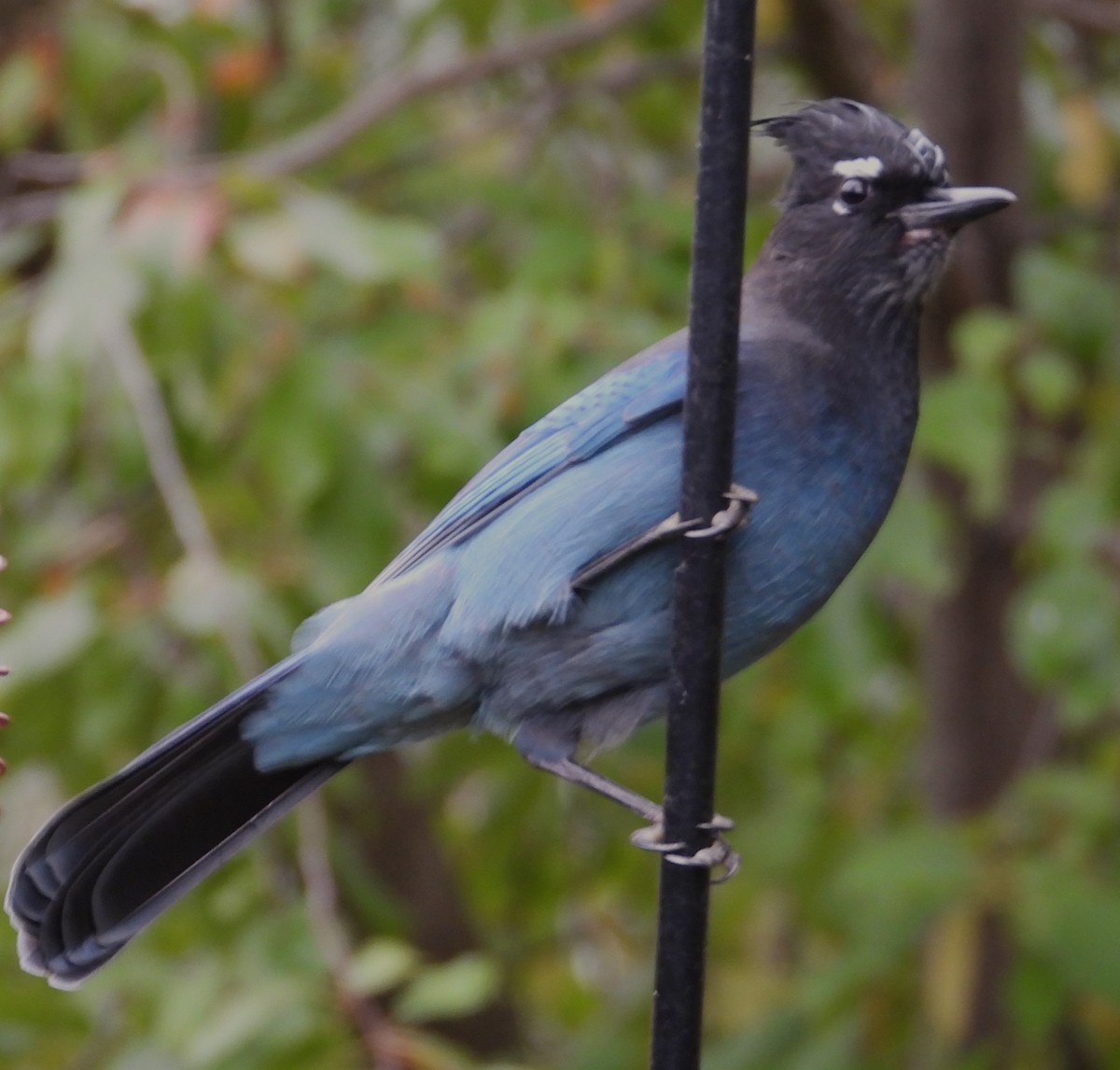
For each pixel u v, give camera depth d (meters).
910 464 13.27
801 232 9.12
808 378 8.58
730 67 7.58
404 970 10.55
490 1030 15.76
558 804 14.31
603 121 14.85
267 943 10.73
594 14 14.74
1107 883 11.56
